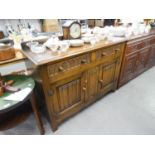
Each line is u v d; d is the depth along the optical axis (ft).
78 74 4.11
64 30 4.42
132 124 4.84
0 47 4.03
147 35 6.33
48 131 4.59
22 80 3.91
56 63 3.33
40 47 3.72
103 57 4.60
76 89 4.39
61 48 3.74
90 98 5.23
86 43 4.46
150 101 5.97
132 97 6.23
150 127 4.72
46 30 7.90
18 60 4.33
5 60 4.06
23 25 7.66
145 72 8.45
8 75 4.24
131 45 5.62
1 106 2.88
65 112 4.53
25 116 4.30
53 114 4.15
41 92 4.08
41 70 3.14
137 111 5.42
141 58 7.00
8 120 4.11
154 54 8.21
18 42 5.08
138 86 7.04
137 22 7.43
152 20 8.45
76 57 3.70
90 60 4.19
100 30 5.42
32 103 3.71
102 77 5.19
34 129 4.65
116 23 7.57
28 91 3.35
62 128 4.71
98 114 5.29
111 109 5.54
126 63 6.01
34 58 3.27
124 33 5.67
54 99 3.90
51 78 3.44
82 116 5.21
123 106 5.69
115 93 6.50
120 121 4.97
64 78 3.77
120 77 6.24
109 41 4.74
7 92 3.34
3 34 7.04
